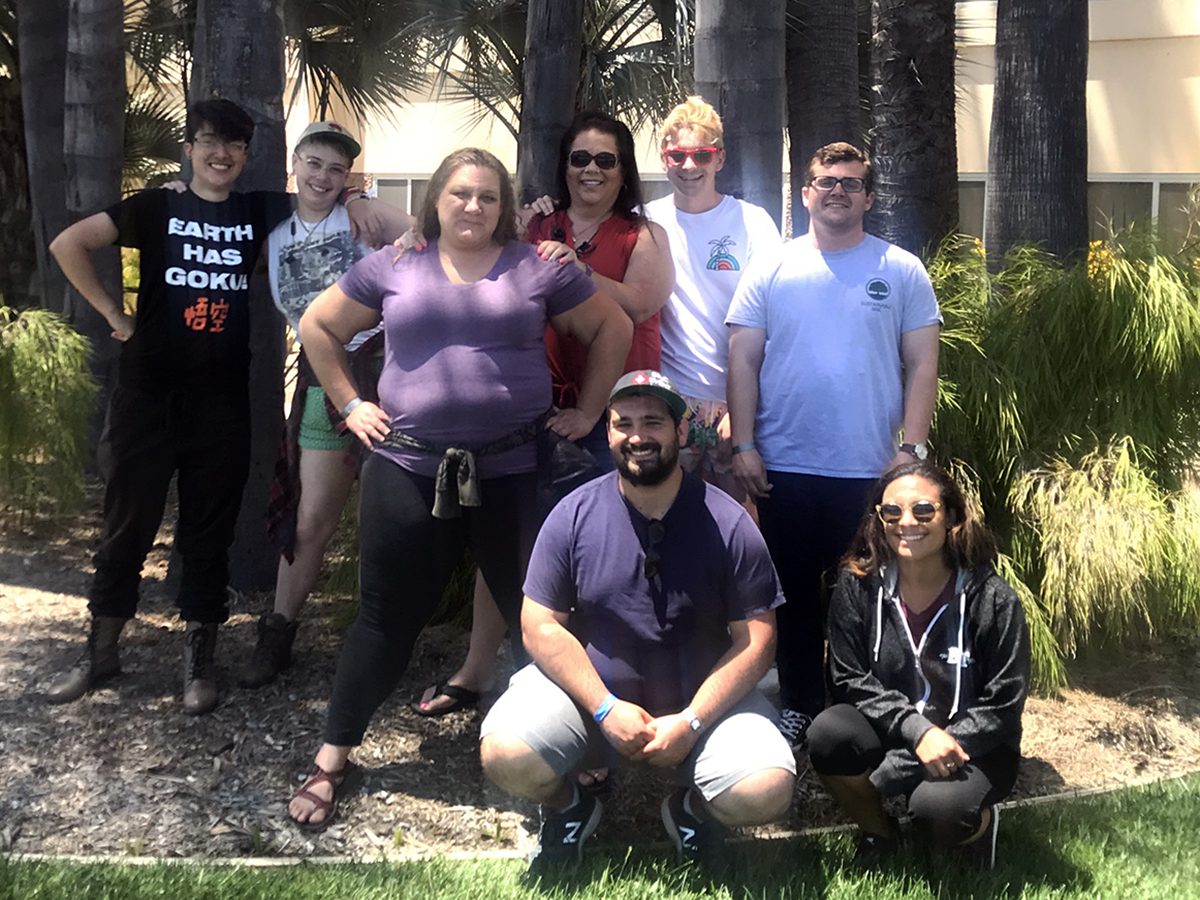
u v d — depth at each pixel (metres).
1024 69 6.02
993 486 4.41
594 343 3.11
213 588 3.54
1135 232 4.64
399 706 3.64
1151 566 4.13
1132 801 3.37
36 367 3.51
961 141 11.04
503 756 2.78
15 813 2.95
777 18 3.96
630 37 7.15
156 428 3.46
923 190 5.73
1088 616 4.18
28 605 3.56
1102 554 4.10
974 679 2.93
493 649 3.61
